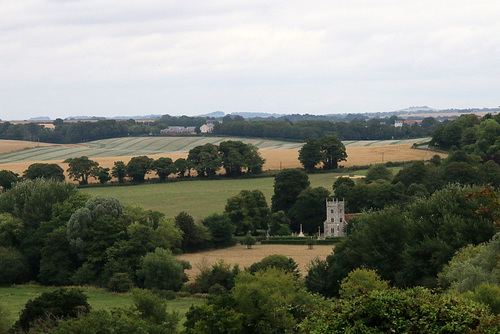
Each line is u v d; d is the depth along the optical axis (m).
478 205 142.25
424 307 52.50
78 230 184.88
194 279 171.25
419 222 145.75
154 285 159.38
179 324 113.50
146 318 96.25
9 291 164.25
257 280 114.69
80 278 174.50
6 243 189.88
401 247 141.25
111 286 164.25
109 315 89.44
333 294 142.12
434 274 130.00
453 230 135.75
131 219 194.50
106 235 183.50
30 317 103.12
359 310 53.84
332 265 146.25
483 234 132.50
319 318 56.84
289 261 157.12
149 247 183.25
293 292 109.44
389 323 52.72
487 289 78.31
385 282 111.50
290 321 96.00
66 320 95.50
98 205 195.00
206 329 90.62
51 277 180.00
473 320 51.06
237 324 91.38
